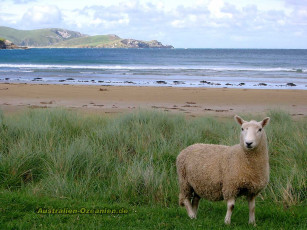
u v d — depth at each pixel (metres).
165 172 7.69
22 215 5.59
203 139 10.44
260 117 12.96
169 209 6.20
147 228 5.16
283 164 8.29
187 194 5.85
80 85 28.48
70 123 11.23
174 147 9.40
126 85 29.94
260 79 36.38
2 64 60.09
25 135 9.53
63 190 6.80
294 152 8.62
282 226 5.35
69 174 7.71
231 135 10.07
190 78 37.03
